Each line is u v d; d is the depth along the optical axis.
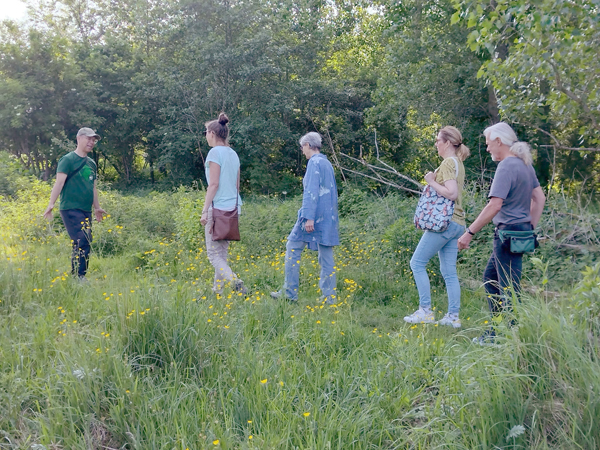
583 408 2.27
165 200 11.81
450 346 3.26
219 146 5.02
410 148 21.62
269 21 23.81
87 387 2.71
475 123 15.47
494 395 2.39
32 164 25.11
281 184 23.05
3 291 4.16
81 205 5.42
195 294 4.07
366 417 2.59
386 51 17.42
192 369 3.08
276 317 3.98
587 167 13.01
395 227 6.84
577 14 4.69
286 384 2.93
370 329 4.23
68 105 24.75
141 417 2.53
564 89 5.88
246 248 7.73
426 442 2.43
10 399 2.57
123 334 3.25
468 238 3.75
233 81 22.92
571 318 2.70
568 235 6.16
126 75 26.05
